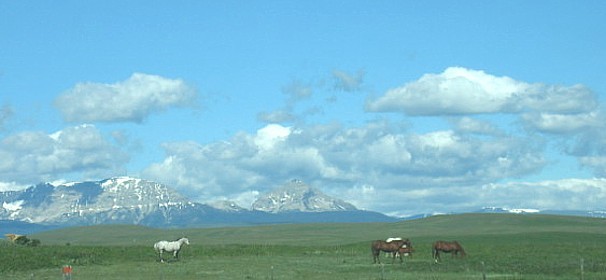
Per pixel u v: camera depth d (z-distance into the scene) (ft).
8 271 209.56
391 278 178.19
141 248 286.25
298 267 216.95
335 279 177.78
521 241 401.90
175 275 194.80
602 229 579.48
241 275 192.44
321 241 570.87
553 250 275.59
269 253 282.97
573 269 190.90
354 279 177.06
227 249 292.61
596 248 287.28
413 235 597.11
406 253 271.49
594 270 189.67
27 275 200.54
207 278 185.06
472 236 451.94
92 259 241.76
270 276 188.14
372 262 235.61
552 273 185.57
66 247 276.41
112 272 205.57
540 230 579.48
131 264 233.14
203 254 272.10
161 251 247.09
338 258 256.32
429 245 323.57
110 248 278.87
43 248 264.11
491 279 173.58
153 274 197.98
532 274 185.16
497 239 419.74
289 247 314.35
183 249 287.69
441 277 179.73
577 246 299.58
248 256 268.41
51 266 225.56
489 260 229.25
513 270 195.00
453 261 230.27
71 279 184.75
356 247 328.70
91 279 184.55
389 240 249.96
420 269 205.57
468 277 179.01
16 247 263.08
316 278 181.16
